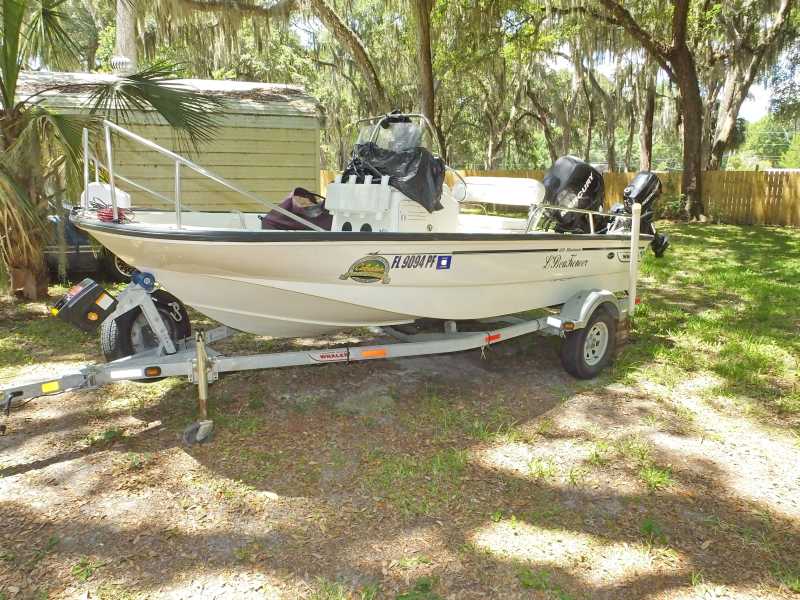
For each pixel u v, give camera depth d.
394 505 3.63
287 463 4.09
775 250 13.68
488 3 17.48
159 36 19.20
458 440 4.47
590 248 5.90
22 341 6.48
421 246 4.46
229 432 4.50
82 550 3.17
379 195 4.85
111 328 4.72
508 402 5.20
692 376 5.87
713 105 33.03
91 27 27.06
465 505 3.64
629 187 7.25
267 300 4.43
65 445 4.30
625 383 5.66
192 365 4.28
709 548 3.29
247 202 11.40
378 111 19.34
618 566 3.13
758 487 3.91
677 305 8.65
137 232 3.96
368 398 5.15
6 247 7.80
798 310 8.26
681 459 4.26
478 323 6.37
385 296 4.58
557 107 37.25
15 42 7.14
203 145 10.87
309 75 33.12
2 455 4.15
